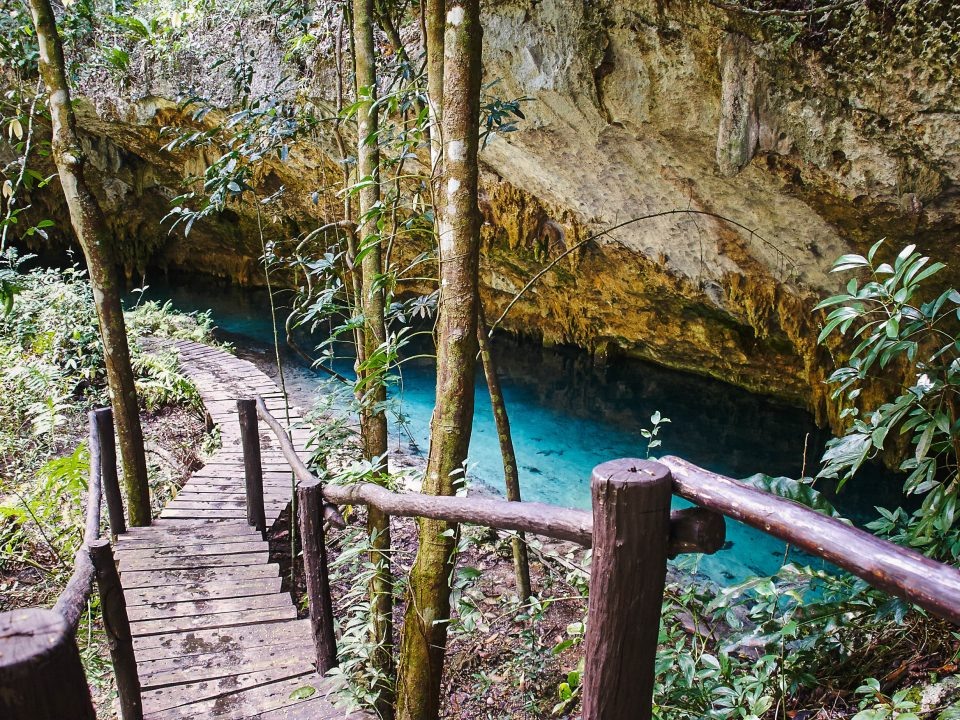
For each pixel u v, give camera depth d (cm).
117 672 244
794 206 474
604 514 122
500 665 356
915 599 89
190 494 496
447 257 220
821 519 102
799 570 266
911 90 346
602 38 428
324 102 596
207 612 350
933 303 200
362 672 301
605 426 791
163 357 812
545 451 723
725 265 611
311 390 843
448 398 226
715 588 468
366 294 311
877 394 569
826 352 608
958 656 229
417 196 332
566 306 912
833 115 380
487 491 625
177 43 686
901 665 249
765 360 759
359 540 335
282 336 1119
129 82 789
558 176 600
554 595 414
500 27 457
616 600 126
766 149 412
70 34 487
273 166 895
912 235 429
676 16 390
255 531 439
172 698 288
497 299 1013
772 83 387
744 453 715
